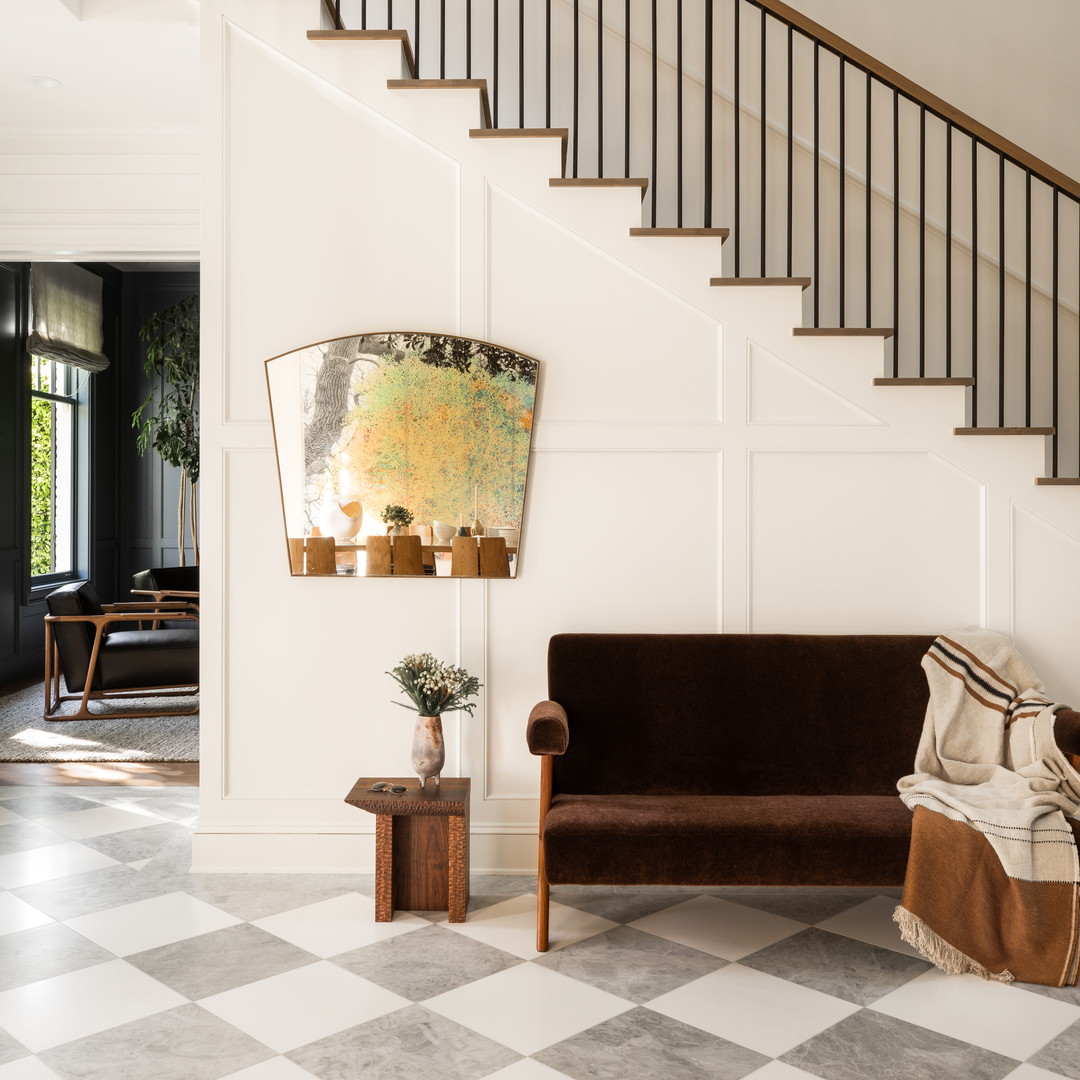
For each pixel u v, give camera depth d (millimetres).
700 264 3412
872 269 4172
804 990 2553
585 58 4148
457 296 3420
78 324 7512
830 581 3441
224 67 3377
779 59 4172
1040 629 3428
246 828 3387
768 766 3160
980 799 2799
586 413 3428
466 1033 2318
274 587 3410
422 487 3395
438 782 3158
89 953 2730
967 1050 2262
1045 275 4172
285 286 3402
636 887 3291
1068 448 4160
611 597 3439
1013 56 4238
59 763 4805
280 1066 2172
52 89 4070
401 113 3396
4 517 6742
